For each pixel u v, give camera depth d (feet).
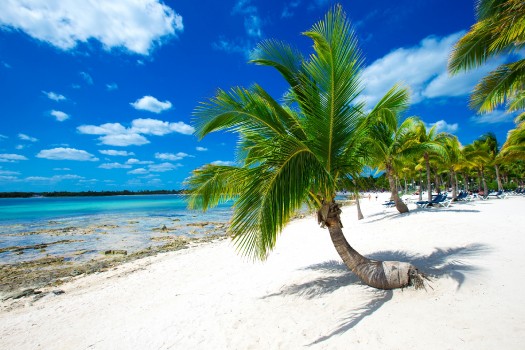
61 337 17.58
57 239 63.00
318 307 14.85
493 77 23.95
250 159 18.34
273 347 12.04
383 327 11.71
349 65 14.15
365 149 18.43
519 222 28.73
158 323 16.57
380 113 17.22
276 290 18.38
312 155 14.37
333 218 16.44
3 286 32.19
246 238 13.09
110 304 22.98
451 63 23.93
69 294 28.07
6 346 17.40
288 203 13.15
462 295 12.98
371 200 152.66
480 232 25.07
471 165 93.40
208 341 13.35
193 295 21.31
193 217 113.80
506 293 12.53
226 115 15.33
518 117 58.54
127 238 62.39
